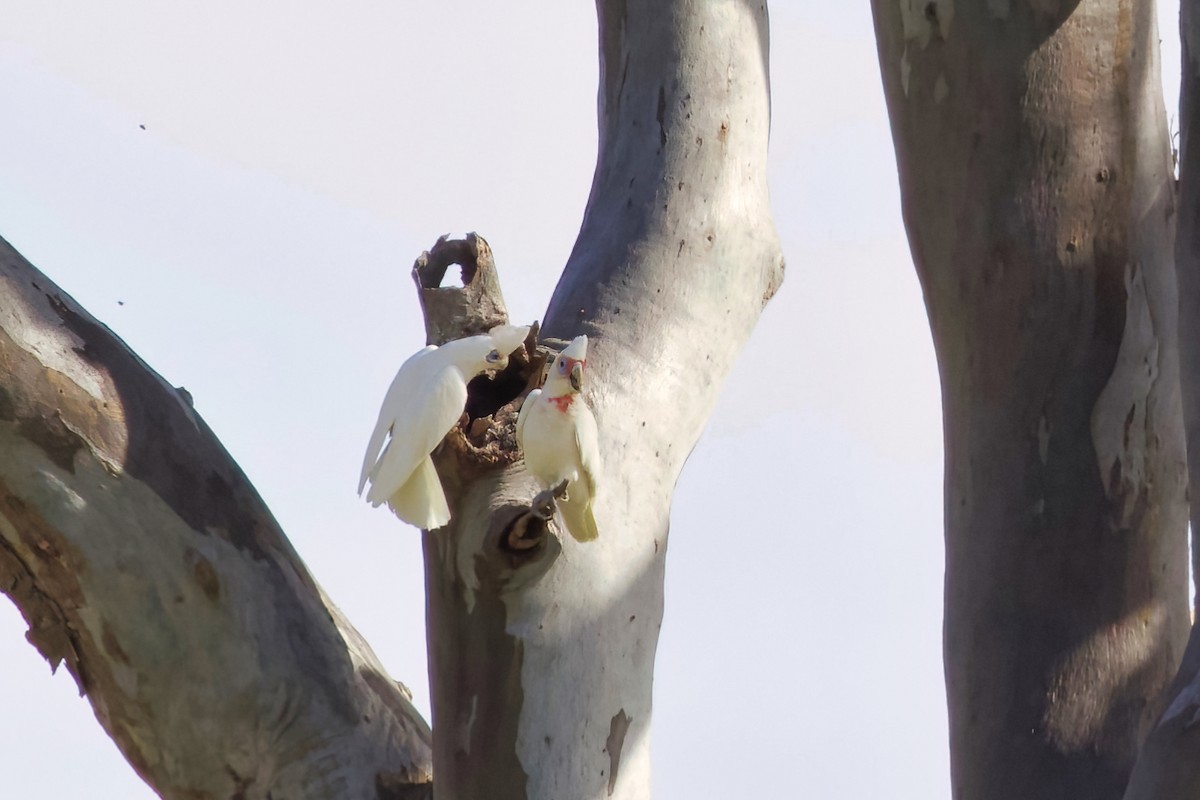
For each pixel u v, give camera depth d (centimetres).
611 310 3138
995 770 3144
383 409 3073
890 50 3177
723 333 3147
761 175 3175
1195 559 3095
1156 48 3166
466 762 3098
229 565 3131
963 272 3164
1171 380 3155
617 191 3162
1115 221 3155
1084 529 3147
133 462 3127
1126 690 3142
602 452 3114
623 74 3175
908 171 3177
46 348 3122
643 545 3114
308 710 3133
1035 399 3152
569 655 3098
